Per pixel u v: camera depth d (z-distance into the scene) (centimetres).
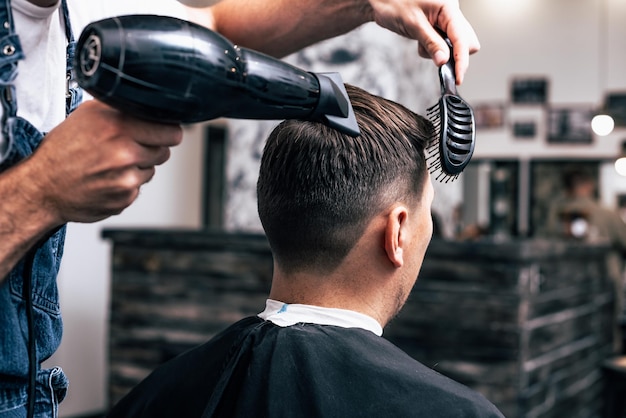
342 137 95
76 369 465
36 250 81
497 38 794
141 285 352
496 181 799
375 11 107
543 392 328
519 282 293
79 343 467
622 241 620
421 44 102
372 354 93
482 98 801
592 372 428
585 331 413
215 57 67
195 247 339
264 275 326
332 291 99
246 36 125
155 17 67
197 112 68
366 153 94
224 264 334
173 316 344
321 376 91
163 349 347
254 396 92
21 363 85
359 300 99
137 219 511
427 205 101
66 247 456
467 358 302
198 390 98
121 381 356
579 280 401
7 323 83
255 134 362
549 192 781
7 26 78
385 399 89
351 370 91
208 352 101
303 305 99
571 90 773
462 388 91
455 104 89
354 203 95
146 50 63
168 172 538
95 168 67
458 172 88
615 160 757
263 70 71
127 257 354
